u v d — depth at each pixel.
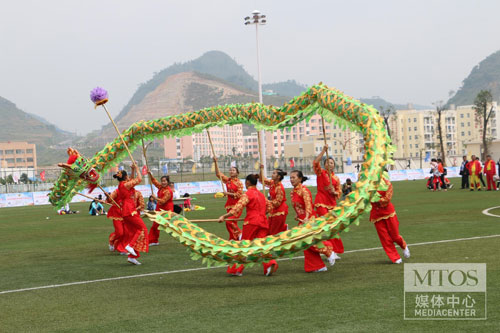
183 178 65.00
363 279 8.01
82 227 18.92
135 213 10.62
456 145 137.75
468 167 30.55
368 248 11.05
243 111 10.84
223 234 14.55
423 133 131.88
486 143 74.94
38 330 6.17
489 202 20.84
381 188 8.40
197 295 7.56
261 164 10.63
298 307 6.57
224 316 6.34
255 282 8.31
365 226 14.91
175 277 9.02
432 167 31.45
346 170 71.38
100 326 6.20
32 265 10.94
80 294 7.98
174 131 12.09
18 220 23.48
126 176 10.80
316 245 8.34
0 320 6.68
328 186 10.05
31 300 7.72
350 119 8.98
